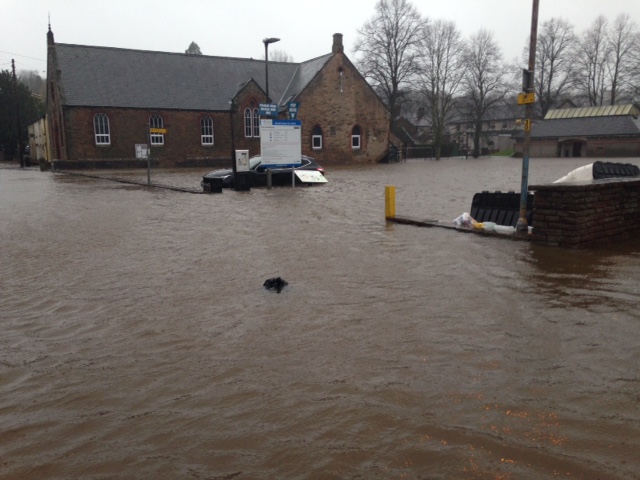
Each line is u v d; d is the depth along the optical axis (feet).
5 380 14.65
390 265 26.86
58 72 153.07
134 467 10.49
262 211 48.98
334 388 13.52
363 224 40.63
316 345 16.42
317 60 185.57
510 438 11.11
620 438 11.00
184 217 45.65
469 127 323.16
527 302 20.20
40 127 196.03
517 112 334.03
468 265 26.53
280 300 21.15
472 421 11.80
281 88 185.57
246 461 10.57
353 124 184.75
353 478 9.96
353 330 17.62
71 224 42.78
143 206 54.03
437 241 33.01
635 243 31.53
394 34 214.90
